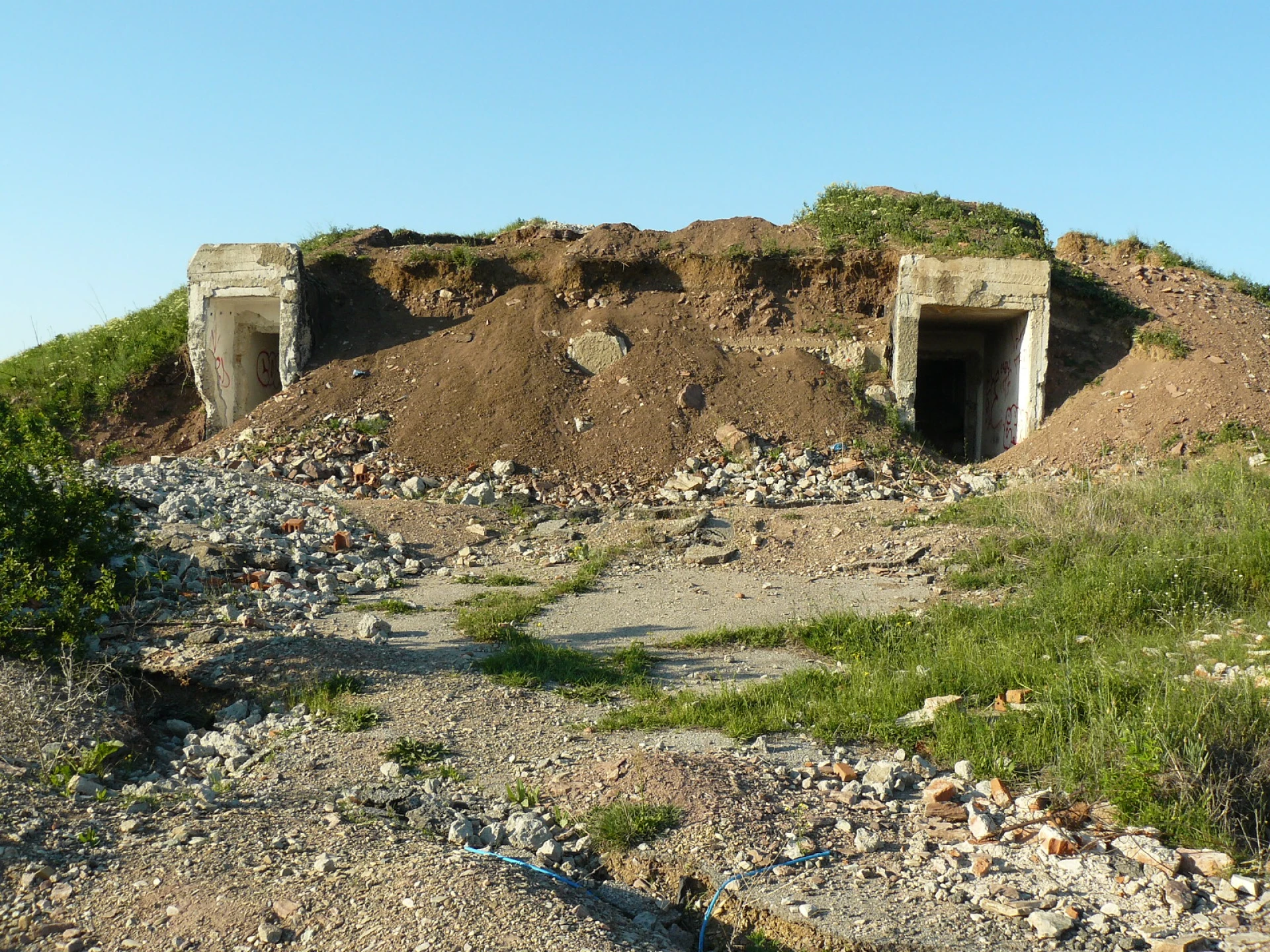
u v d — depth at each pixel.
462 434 17.08
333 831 4.86
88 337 22.16
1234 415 15.96
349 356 19.28
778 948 4.22
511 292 20.19
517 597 10.26
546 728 6.65
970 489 15.73
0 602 6.79
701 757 5.79
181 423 19.94
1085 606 8.56
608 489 15.87
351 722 6.59
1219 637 7.56
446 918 3.97
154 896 4.23
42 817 4.83
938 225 20.25
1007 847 4.78
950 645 7.69
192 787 5.59
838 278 19.72
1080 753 5.52
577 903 4.29
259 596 9.41
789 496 15.30
